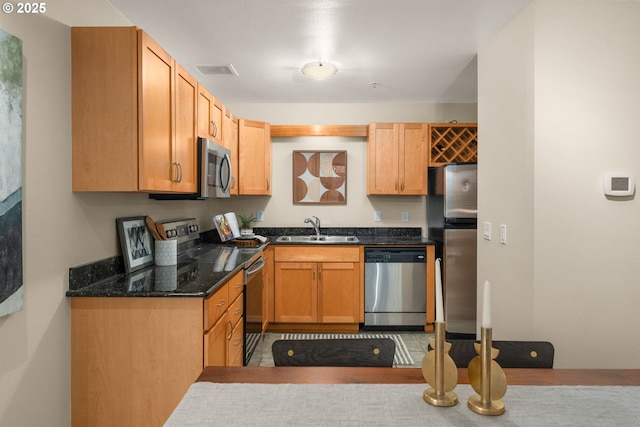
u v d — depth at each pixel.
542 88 2.07
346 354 1.32
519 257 2.22
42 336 1.66
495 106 2.53
